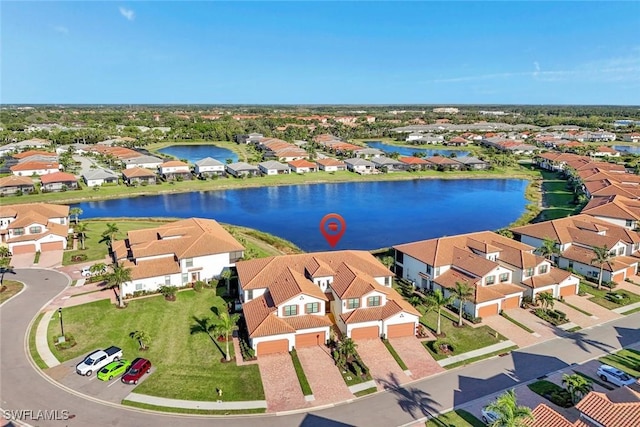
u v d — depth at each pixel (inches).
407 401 1765.5
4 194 5595.5
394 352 2119.8
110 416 1636.3
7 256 3302.2
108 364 1898.4
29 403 1694.1
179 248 2901.1
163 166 6791.3
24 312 2427.4
